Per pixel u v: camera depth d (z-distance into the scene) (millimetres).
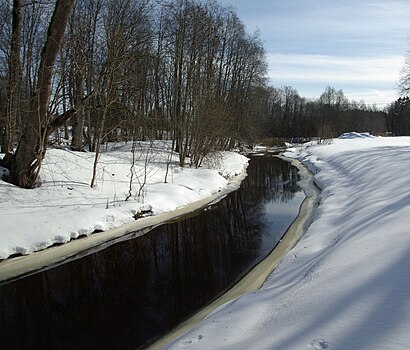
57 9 8672
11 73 10758
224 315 4281
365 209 7375
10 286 6359
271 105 66938
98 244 8336
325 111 70000
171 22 19641
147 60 16094
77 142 15156
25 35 14352
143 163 14664
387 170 11445
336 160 19922
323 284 4215
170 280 6648
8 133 11367
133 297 6020
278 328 3572
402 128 63250
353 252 4820
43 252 7492
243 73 31688
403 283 3551
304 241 6898
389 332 2883
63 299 5988
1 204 8164
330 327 3225
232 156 24078
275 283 5211
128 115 13562
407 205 6117
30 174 9367
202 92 16703
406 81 27234
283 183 16969
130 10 14883
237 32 29266
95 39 14133
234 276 6684
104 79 12711
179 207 11516
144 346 4656
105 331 5047
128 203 10039
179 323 5176
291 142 58375
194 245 8492
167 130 20844
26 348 4691
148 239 8844
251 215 11023
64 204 8992
